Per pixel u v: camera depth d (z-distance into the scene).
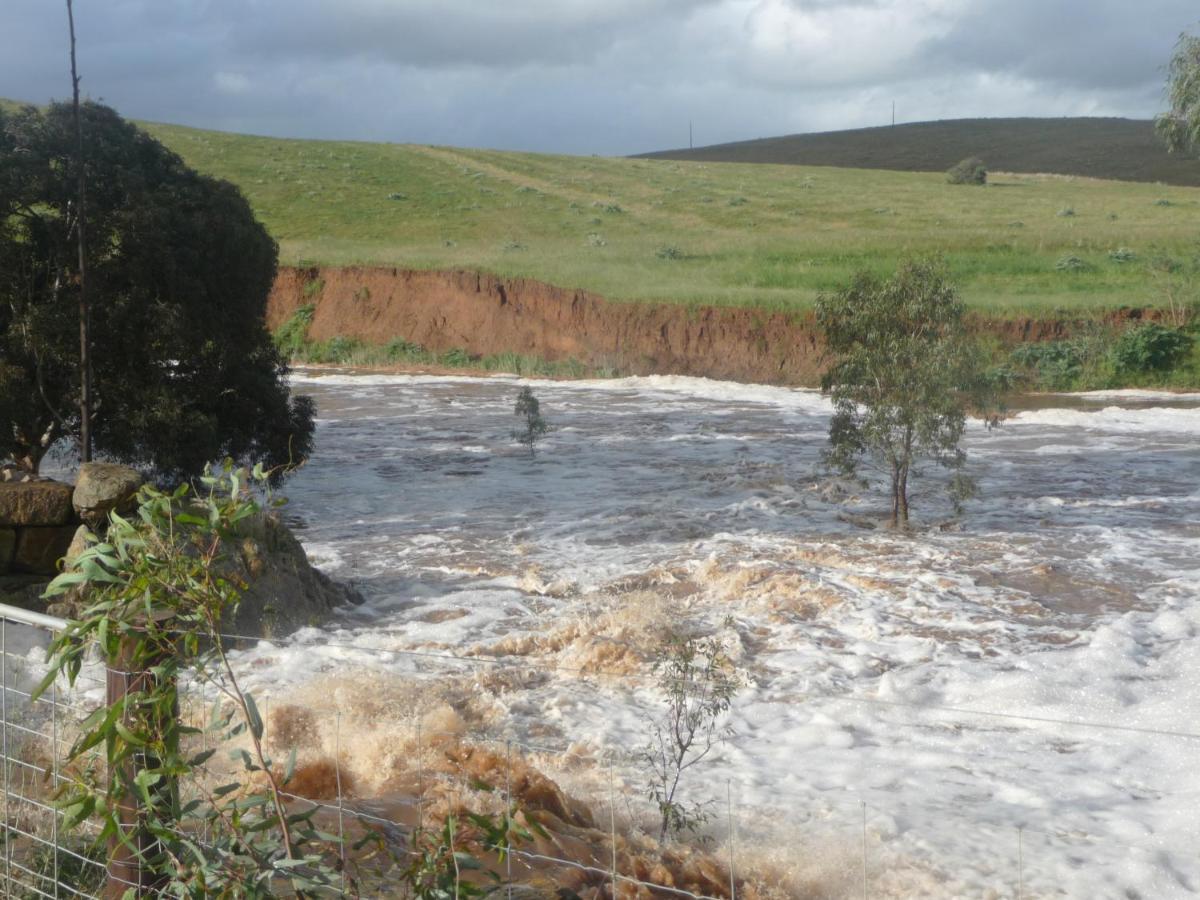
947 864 5.91
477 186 79.38
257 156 87.75
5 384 15.73
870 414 16.41
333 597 12.37
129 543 2.96
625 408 33.34
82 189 14.80
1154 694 9.33
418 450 25.75
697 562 14.40
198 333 16.80
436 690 9.04
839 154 136.62
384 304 50.97
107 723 2.94
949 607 12.27
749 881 5.48
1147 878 5.73
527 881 4.72
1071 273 47.69
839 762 7.83
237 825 3.02
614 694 9.44
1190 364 39.59
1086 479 21.06
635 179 85.81
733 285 48.09
